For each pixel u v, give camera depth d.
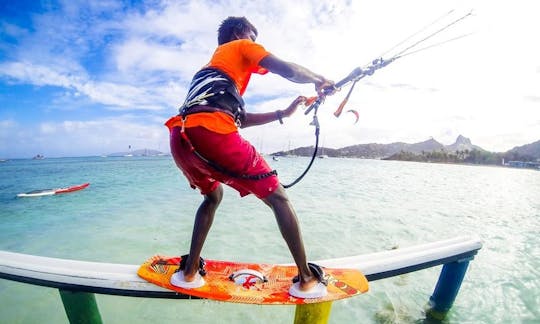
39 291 4.59
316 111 2.10
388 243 7.09
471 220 10.30
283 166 49.12
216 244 6.64
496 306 4.21
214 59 1.90
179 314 4.00
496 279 5.10
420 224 9.23
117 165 55.41
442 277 3.63
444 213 11.40
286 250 6.31
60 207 11.31
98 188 16.86
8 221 9.20
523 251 6.80
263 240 6.95
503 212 12.30
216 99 1.74
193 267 2.18
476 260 6.05
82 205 11.66
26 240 7.31
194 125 1.71
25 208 11.22
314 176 29.05
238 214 9.64
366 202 12.99
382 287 4.76
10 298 4.38
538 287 4.81
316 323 2.30
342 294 2.18
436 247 3.23
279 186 1.88
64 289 2.46
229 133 1.74
